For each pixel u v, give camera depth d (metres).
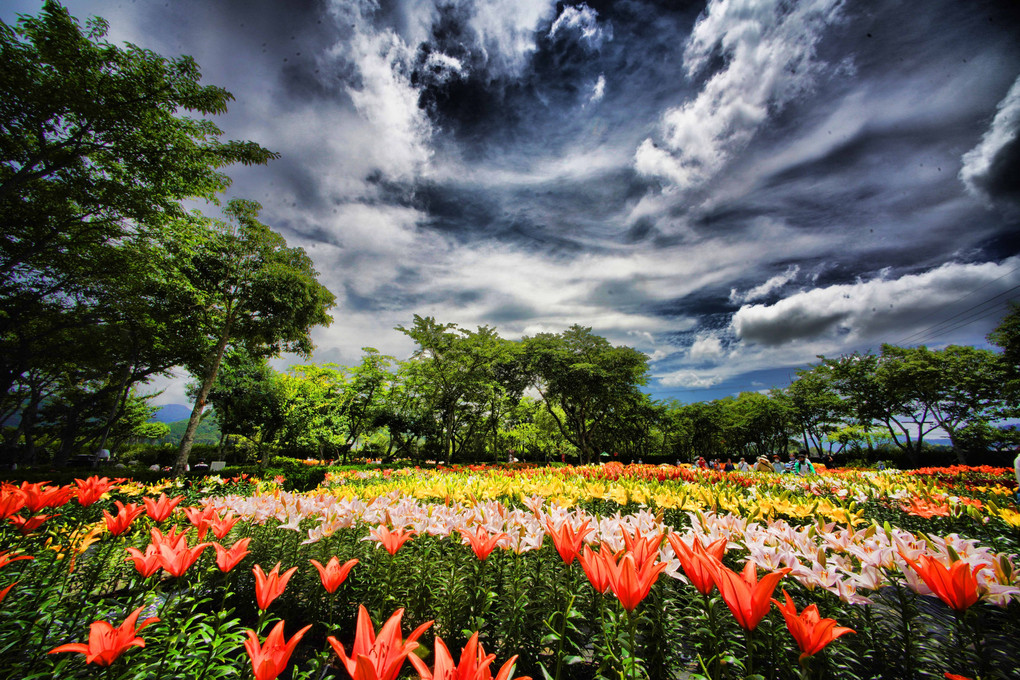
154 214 11.61
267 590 1.44
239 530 3.96
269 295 17.39
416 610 2.65
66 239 10.95
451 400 25.59
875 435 26.81
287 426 22.11
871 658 1.69
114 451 29.47
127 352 15.91
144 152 10.99
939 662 1.54
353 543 3.15
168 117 11.04
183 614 2.55
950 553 1.40
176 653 1.94
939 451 26.89
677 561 1.63
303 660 2.53
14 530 2.88
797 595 2.01
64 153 10.09
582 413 27.55
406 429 30.45
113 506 5.30
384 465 20.23
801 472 9.99
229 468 12.94
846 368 26.28
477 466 13.20
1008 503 3.37
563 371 26.47
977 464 22.83
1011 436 21.34
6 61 8.66
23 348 13.48
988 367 21.17
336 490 4.61
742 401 38.12
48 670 1.90
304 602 3.00
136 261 11.85
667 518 3.45
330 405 24.67
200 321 15.76
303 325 19.34
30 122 9.41
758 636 1.75
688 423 37.94
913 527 3.86
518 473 5.68
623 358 27.11
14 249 10.75
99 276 12.16
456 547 2.84
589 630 2.19
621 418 30.41
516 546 2.13
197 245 14.41
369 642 0.85
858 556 1.56
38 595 2.29
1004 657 1.56
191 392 27.50
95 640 1.17
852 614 1.74
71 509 4.06
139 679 1.80
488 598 2.37
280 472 12.51
